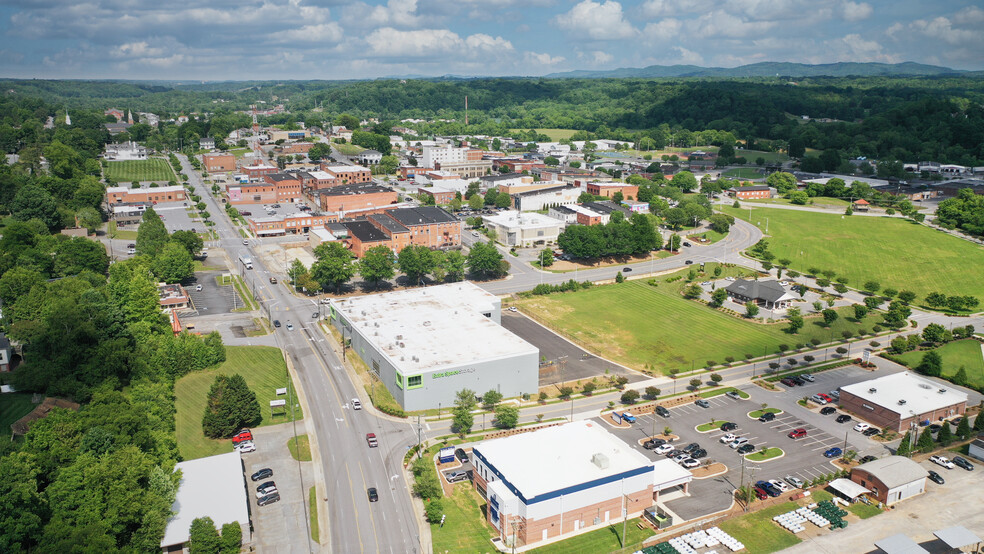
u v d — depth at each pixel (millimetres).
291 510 124938
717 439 152125
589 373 187500
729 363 193750
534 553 114812
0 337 188875
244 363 187500
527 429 156375
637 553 114125
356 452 145250
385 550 114688
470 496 131750
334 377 181125
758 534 119625
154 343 182625
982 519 123562
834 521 121875
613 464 127375
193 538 108438
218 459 133375
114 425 126438
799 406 168500
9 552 97875
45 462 116875
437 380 164000
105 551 98438
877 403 159625
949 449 147875
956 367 191750
